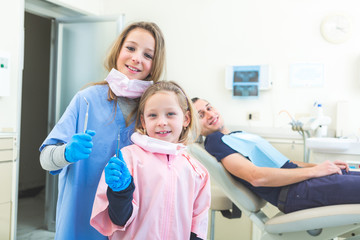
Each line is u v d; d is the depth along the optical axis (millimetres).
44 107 4648
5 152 2197
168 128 957
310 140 1878
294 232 1361
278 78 2732
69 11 3182
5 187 2197
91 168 996
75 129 990
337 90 2586
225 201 1843
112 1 3363
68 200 970
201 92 2955
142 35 1051
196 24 2992
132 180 777
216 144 1688
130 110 1072
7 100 2451
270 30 2768
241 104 2822
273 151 1772
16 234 2602
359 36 2539
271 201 1559
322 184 1395
